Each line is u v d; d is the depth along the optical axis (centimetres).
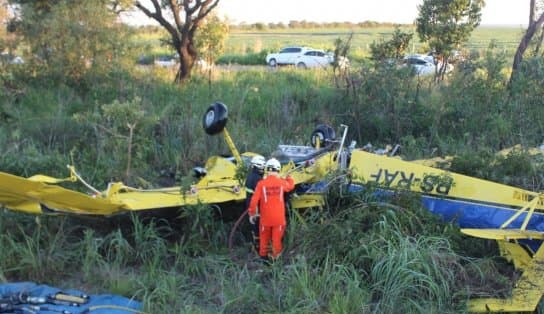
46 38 1445
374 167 732
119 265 651
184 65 1728
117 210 664
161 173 1012
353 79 1328
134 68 1559
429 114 1241
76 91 1441
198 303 583
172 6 1688
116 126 978
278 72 2047
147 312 550
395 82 1293
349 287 562
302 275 583
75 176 691
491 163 869
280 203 649
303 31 8150
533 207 601
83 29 1439
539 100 1213
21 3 1524
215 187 734
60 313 539
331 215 707
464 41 1677
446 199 697
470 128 1193
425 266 577
